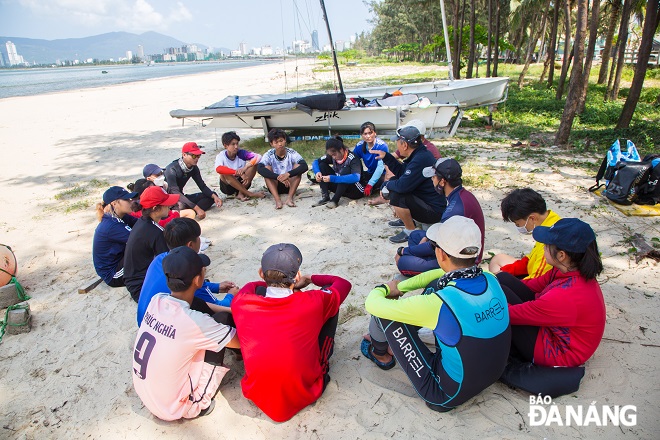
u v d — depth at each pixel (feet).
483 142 32.24
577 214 18.34
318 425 9.10
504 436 8.56
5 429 9.47
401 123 32.30
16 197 25.45
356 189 20.65
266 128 33.71
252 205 21.63
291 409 9.13
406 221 16.74
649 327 11.30
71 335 12.61
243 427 9.17
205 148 35.14
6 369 11.34
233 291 12.32
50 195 25.59
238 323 8.82
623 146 20.34
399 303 8.41
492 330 8.03
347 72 141.18
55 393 10.45
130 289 13.39
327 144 19.84
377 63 210.59
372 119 32.94
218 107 33.60
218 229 19.04
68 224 20.95
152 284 10.42
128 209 14.21
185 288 9.00
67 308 13.97
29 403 10.18
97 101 76.48
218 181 26.08
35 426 9.52
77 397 10.30
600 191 20.43
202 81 127.54
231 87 96.58
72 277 15.98
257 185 24.71
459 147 30.53
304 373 8.86
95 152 35.86
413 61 224.33
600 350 10.57
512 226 17.69
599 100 51.01
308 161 28.48
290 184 20.94
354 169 20.20
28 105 74.28
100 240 14.25
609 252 15.17
